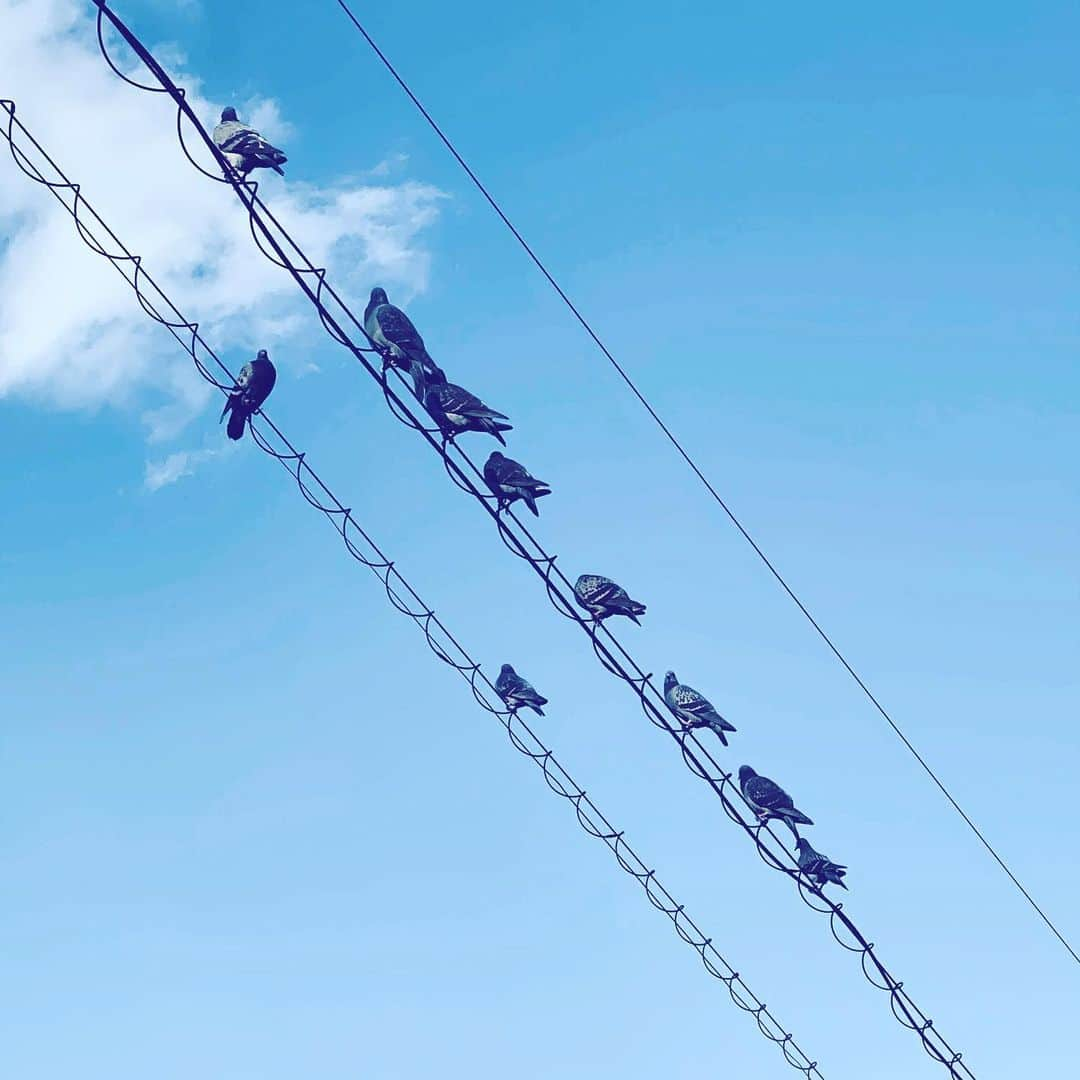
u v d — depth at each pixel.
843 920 17.44
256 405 15.52
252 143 13.39
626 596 16.22
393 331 15.20
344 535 16.28
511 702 17.22
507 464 15.65
